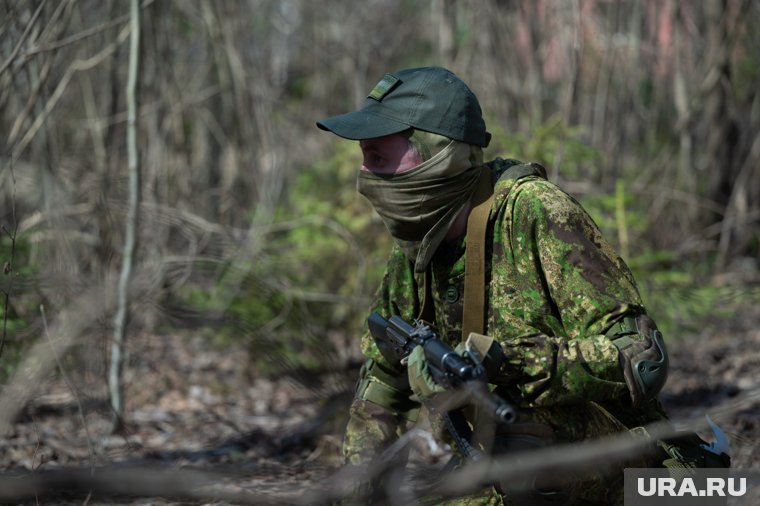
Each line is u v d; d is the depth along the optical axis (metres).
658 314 7.98
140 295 5.59
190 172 10.45
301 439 5.29
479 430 3.10
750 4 11.70
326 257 8.33
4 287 4.74
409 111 3.20
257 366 6.79
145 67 9.35
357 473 3.43
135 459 4.93
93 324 4.70
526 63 11.88
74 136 9.23
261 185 10.16
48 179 6.43
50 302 5.20
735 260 11.59
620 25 12.52
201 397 6.53
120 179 6.11
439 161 3.19
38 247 6.16
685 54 12.42
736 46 12.63
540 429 3.11
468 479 3.13
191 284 6.69
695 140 12.35
